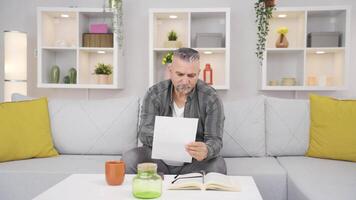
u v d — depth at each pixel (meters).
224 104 2.46
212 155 1.74
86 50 3.33
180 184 1.33
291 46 3.36
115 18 3.26
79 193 1.26
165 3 3.47
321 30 3.35
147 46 3.50
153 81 3.23
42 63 3.24
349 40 3.02
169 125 1.57
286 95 3.43
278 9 3.07
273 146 2.40
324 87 3.08
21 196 1.94
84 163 2.11
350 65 3.35
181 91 1.76
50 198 1.20
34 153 2.24
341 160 2.22
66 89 3.56
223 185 1.31
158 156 1.57
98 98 3.56
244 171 1.96
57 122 2.43
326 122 2.29
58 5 3.54
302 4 3.37
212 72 3.37
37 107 2.37
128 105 2.47
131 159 1.81
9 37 3.15
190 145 1.53
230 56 3.45
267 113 2.47
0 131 2.16
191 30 3.44
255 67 3.43
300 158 2.30
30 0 3.54
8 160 2.16
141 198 1.21
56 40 3.48
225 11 3.10
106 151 2.41
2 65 3.57
